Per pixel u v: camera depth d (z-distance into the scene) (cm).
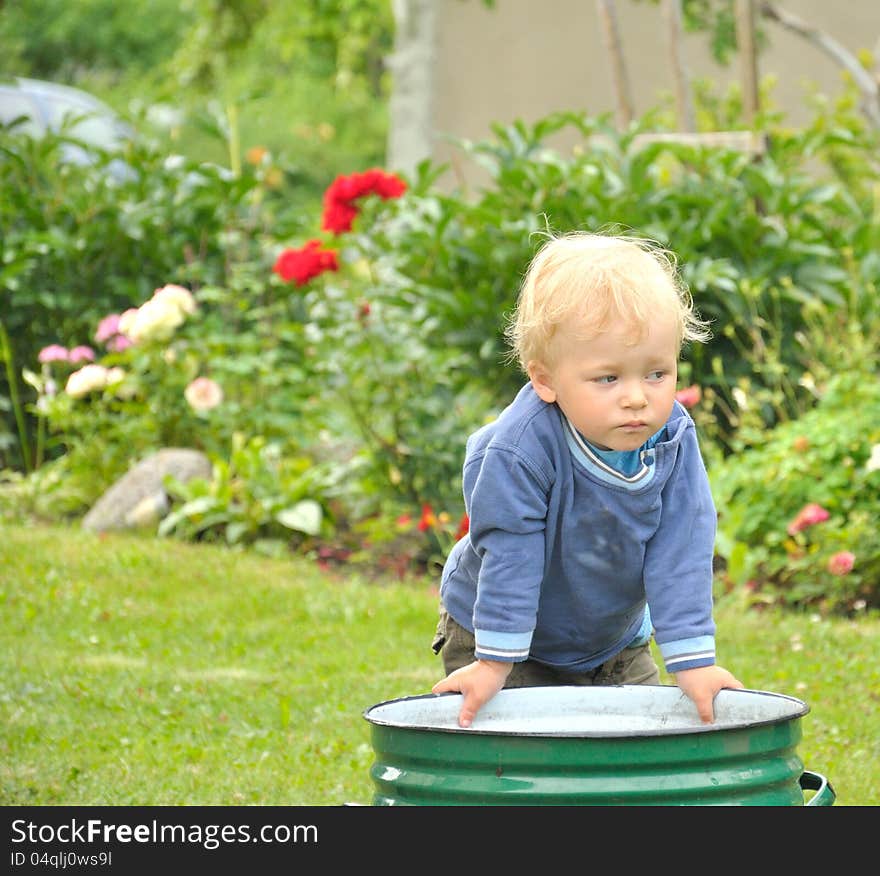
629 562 520
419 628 1067
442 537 1316
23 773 741
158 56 6281
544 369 494
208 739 813
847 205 1476
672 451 513
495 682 510
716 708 516
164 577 1184
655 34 2936
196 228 1648
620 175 1427
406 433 1354
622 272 475
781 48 2916
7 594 1120
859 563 1131
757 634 1021
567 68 2977
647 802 425
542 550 514
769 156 1484
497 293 1385
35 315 1647
